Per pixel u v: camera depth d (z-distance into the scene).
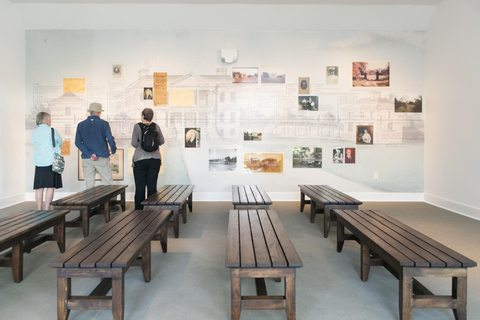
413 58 5.59
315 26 5.52
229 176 5.65
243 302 1.67
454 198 4.79
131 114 5.58
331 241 3.28
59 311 1.65
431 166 5.40
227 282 2.28
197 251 2.95
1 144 4.95
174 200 3.40
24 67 5.51
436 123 5.26
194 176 5.64
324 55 5.60
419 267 1.68
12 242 2.17
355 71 5.61
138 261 2.24
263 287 1.97
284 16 5.37
